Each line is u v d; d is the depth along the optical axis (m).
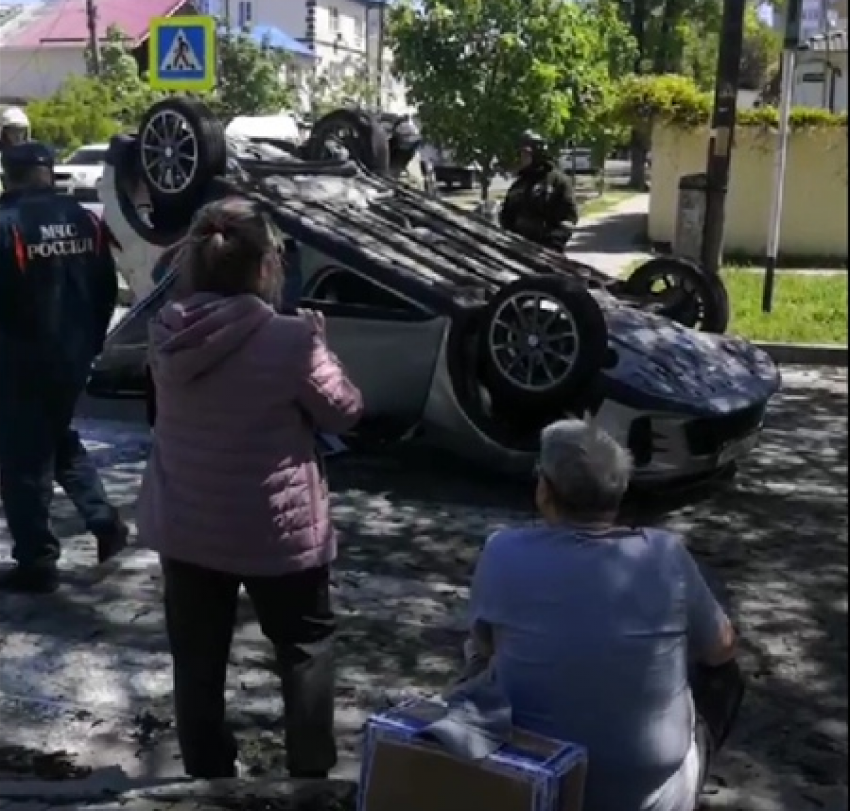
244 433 3.71
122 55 36.88
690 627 3.12
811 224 19.03
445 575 6.34
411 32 18.09
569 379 6.92
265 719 4.80
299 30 62.97
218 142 8.56
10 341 5.59
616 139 21.06
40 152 5.61
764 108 19.22
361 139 10.82
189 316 3.71
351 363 7.79
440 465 8.15
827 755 4.64
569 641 3.01
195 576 3.82
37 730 4.68
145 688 5.04
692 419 7.00
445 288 7.44
